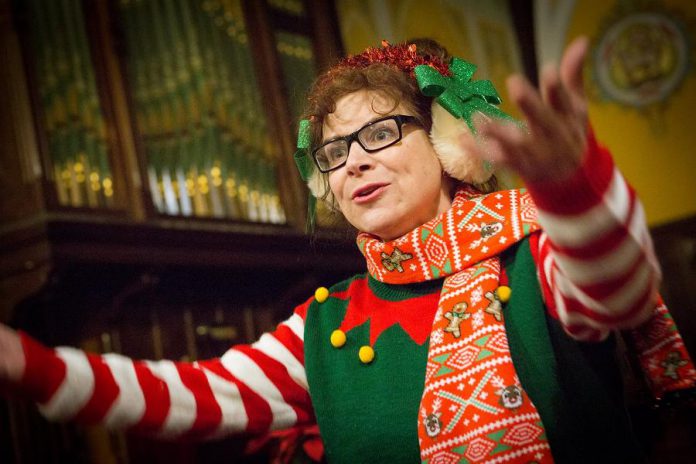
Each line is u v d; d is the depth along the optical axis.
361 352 0.99
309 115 1.11
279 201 3.65
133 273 3.07
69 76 3.08
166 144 3.33
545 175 0.68
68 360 0.89
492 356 0.88
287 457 2.27
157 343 3.22
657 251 5.19
